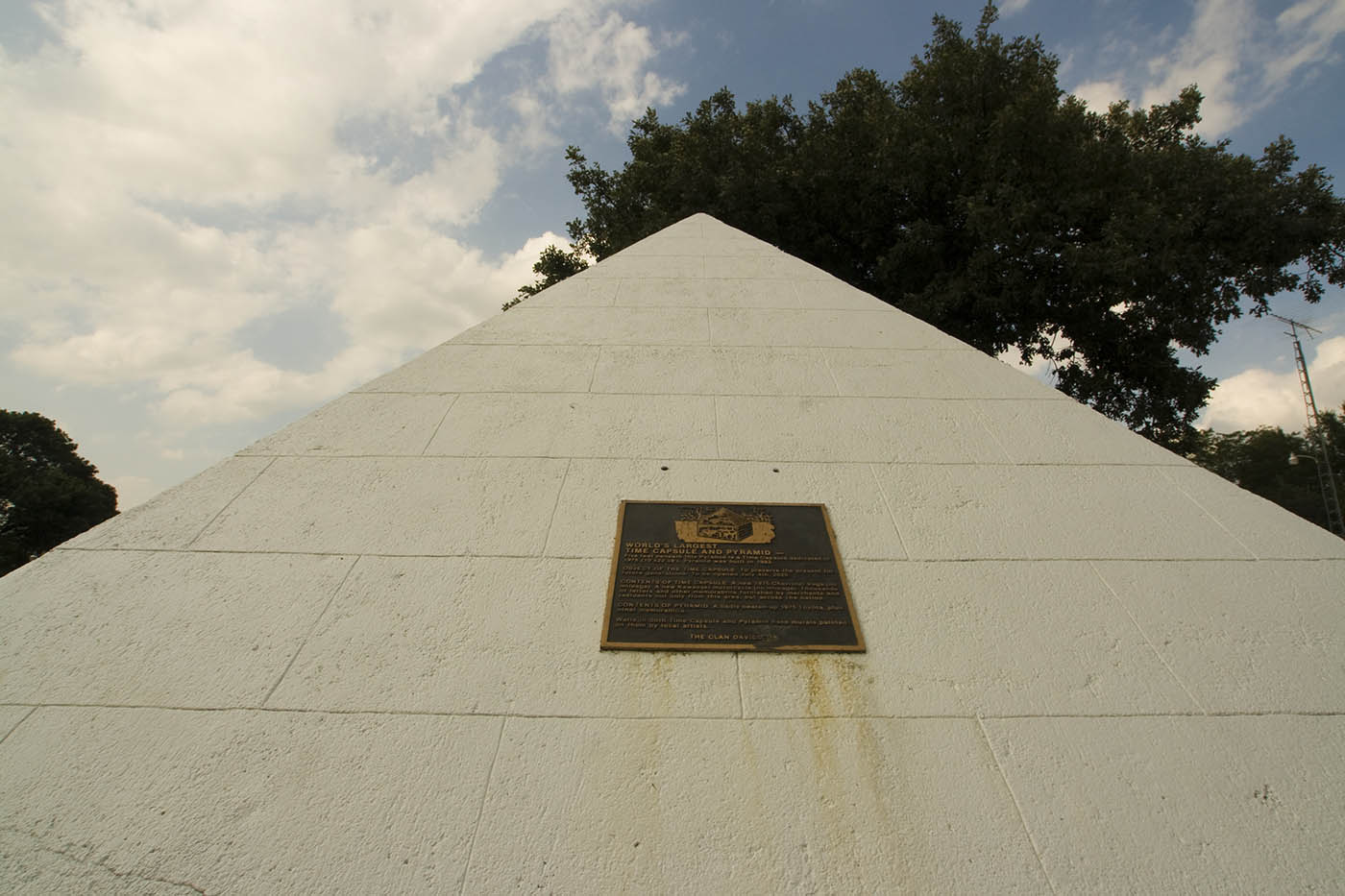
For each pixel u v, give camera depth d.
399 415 3.72
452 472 3.34
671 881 1.90
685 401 3.88
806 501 3.22
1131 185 12.09
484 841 1.97
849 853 1.97
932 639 2.58
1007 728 2.29
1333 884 1.93
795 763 2.18
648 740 2.23
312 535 2.98
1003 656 2.53
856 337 4.52
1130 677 2.46
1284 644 2.58
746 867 1.93
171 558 2.85
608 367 4.16
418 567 2.84
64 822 2.02
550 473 3.34
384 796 2.07
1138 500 3.25
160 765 2.15
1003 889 1.91
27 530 23.70
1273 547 2.98
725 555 2.91
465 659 2.47
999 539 3.03
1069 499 3.25
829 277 5.30
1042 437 3.66
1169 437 14.88
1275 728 2.31
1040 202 11.82
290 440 3.51
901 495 3.27
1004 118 11.82
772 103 15.88
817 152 14.16
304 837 1.98
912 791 2.12
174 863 1.93
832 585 2.79
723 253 5.77
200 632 2.56
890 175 13.52
